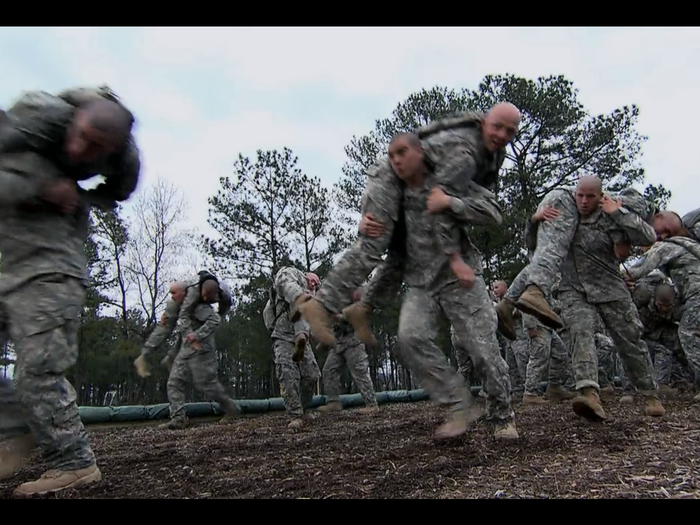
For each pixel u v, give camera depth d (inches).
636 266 294.0
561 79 946.7
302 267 994.1
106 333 902.4
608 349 433.7
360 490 125.7
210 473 156.5
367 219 165.9
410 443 188.1
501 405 176.2
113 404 1071.0
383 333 988.6
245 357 1011.3
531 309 188.5
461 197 167.9
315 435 249.1
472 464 146.0
